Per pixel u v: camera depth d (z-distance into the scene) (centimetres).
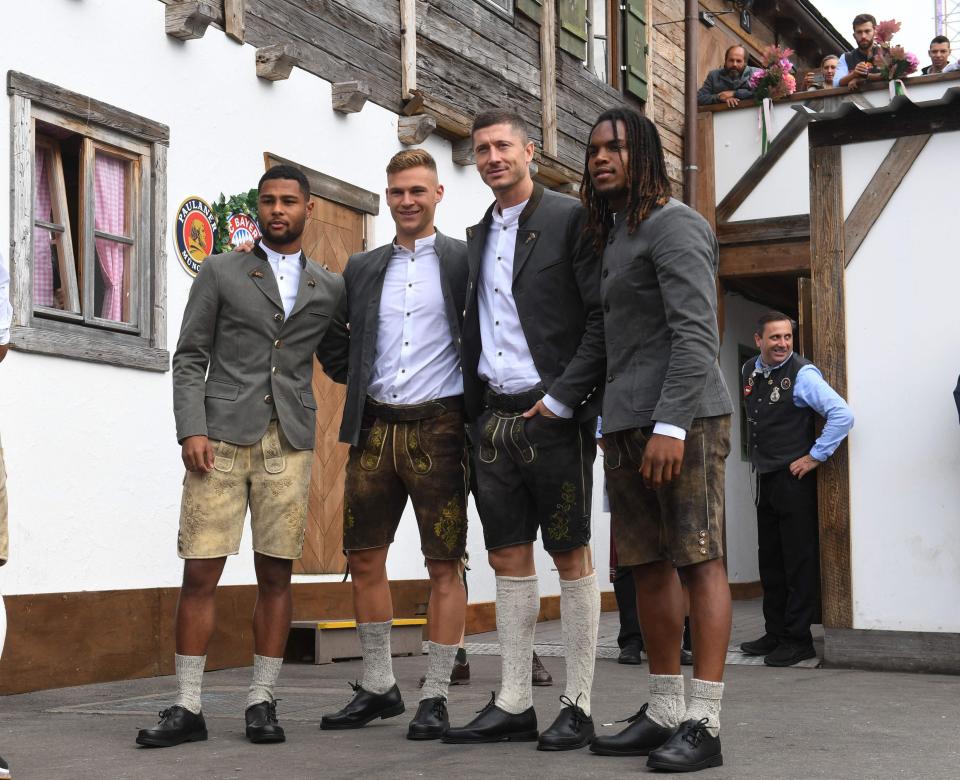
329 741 439
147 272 679
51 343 604
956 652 671
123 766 390
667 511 393
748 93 1362
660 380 396
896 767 387
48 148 634
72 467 614
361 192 865
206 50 724
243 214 746
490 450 439
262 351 462
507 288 440
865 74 1299
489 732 432
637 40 1315
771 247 1346
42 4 612
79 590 613
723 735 453
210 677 654
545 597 1036
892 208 701
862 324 706
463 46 990
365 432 470
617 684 612
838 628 700
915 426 690
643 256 397
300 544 460
